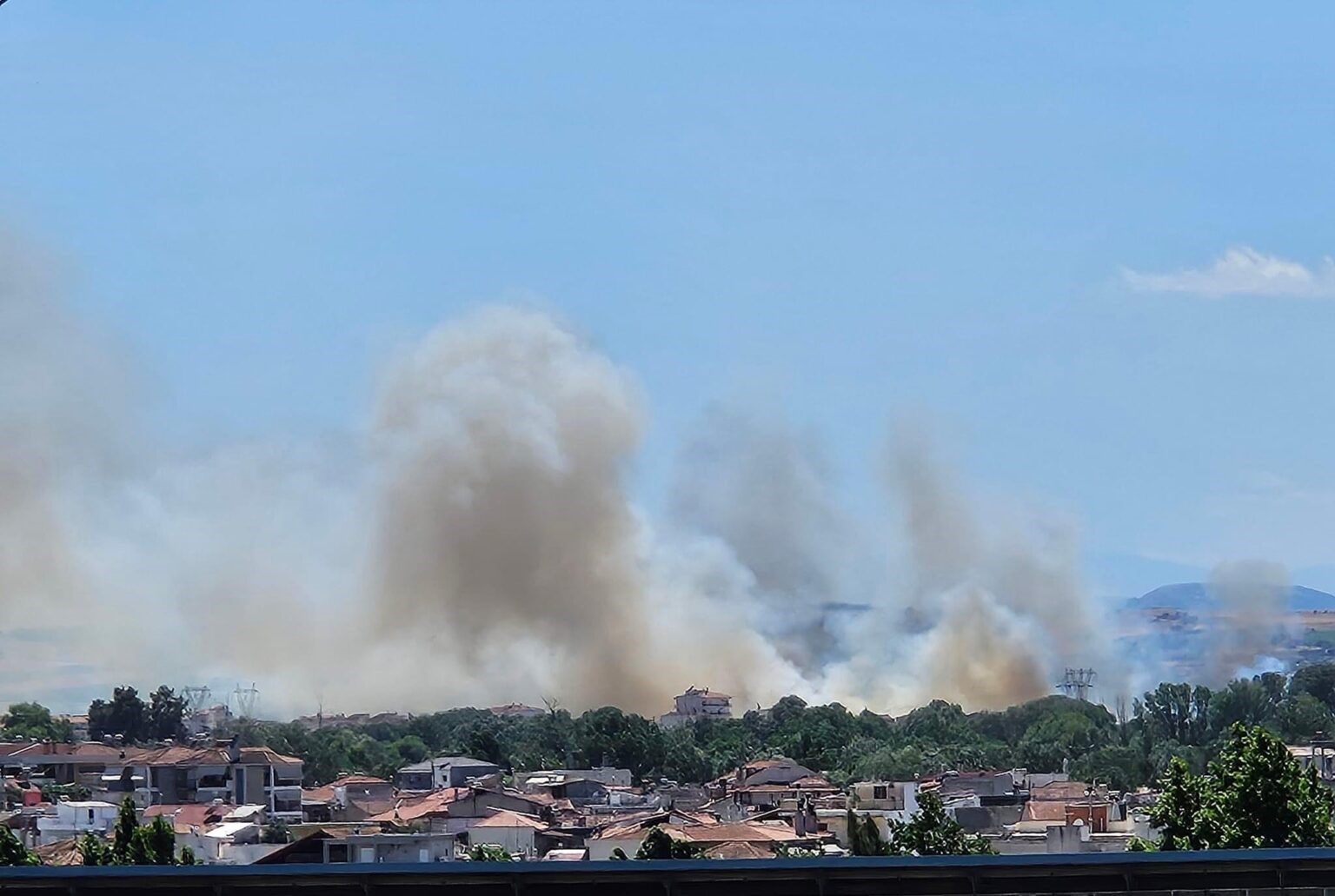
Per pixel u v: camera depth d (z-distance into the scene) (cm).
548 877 1418
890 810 7438
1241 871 1399
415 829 6956
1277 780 3744
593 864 1410
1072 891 1404
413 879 1418
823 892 1411
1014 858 1405
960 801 7619
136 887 1420
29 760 9938
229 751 9512
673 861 1410
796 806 7600
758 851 6047
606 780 10419
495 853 6247
